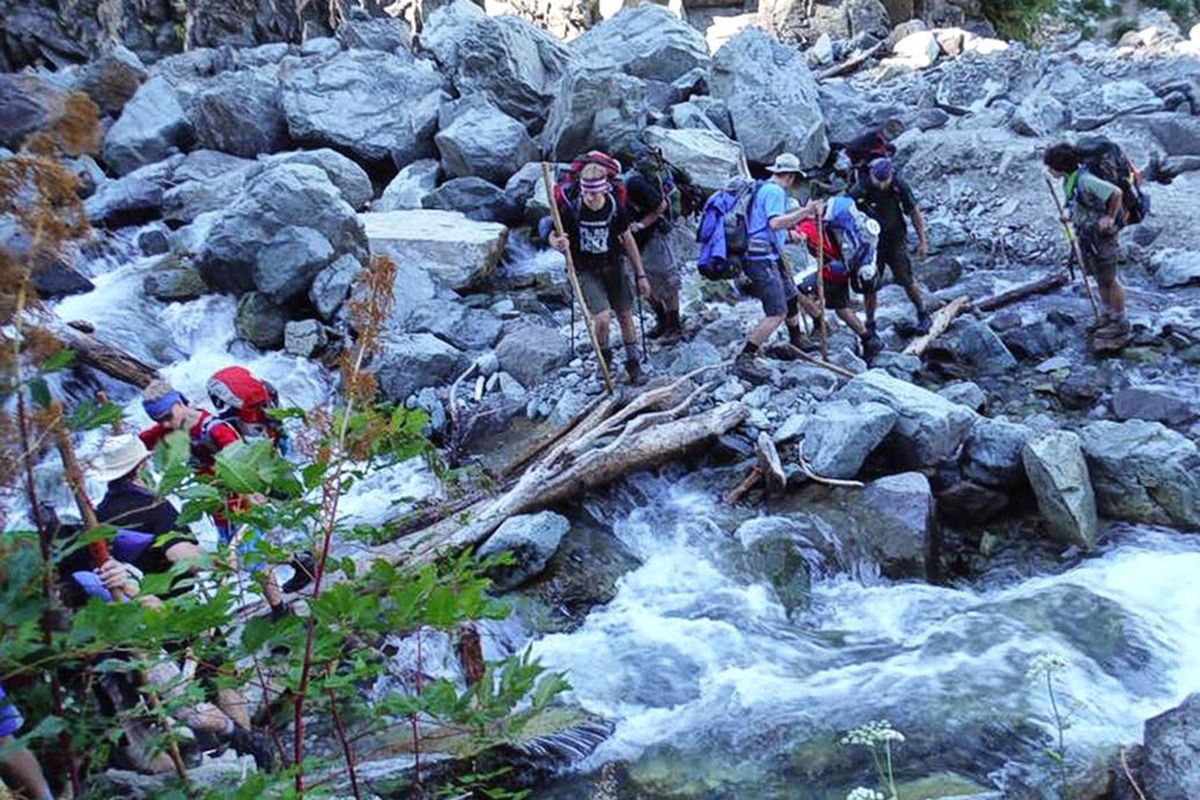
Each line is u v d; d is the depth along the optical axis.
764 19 19.59
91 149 3.29
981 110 14.54
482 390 9.82
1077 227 9.48
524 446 9.08
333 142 14.26
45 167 3.11
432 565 3.45
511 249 12.23
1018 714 6.24
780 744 6.14
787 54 14.14
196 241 11.93
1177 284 10.79
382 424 3.50
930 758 5.95
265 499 3.30
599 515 8.23
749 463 8.55
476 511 8.03
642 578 7.70
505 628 7.19
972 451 8.20
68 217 3.21
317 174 11.02
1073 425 8.81
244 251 10.70
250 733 4.93
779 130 13.42
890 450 8.45
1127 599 7.25
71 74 15.73
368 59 14.74
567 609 7.50
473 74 14.44
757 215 9.12
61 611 3.22
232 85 14.55
